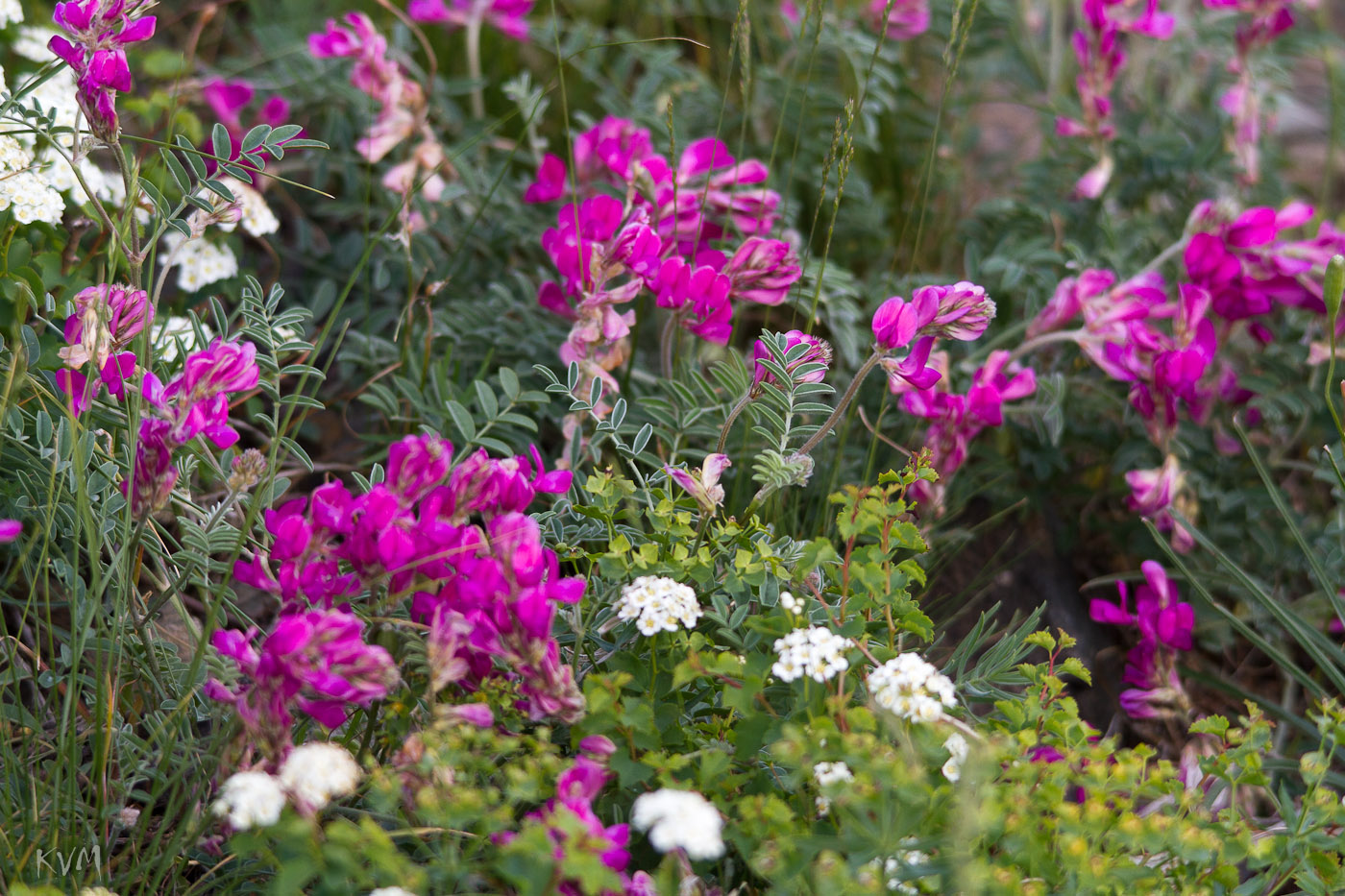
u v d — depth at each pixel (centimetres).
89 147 159
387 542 151
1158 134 191
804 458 160
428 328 173
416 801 150
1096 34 184
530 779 148
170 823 156
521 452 172
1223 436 180
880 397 179
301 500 155
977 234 191
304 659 148
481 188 184
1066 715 153
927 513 174
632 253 165
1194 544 177
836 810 151
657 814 146
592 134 179
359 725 158
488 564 151
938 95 215
